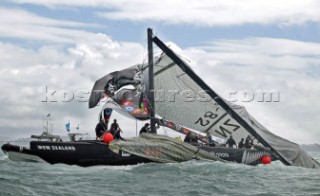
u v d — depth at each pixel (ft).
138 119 324.19
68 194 198.59
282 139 336.70
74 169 266.36
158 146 294.66
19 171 249.55
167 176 245.86
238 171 275.18
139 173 254.88
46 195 195.42
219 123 353.51
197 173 261.44
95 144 281.33
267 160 330.54
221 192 211.00
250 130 330.13
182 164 287.89
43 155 273.95
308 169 309.01
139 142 294.66
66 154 276.00
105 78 326.85
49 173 247.09
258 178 252.62
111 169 272.51
